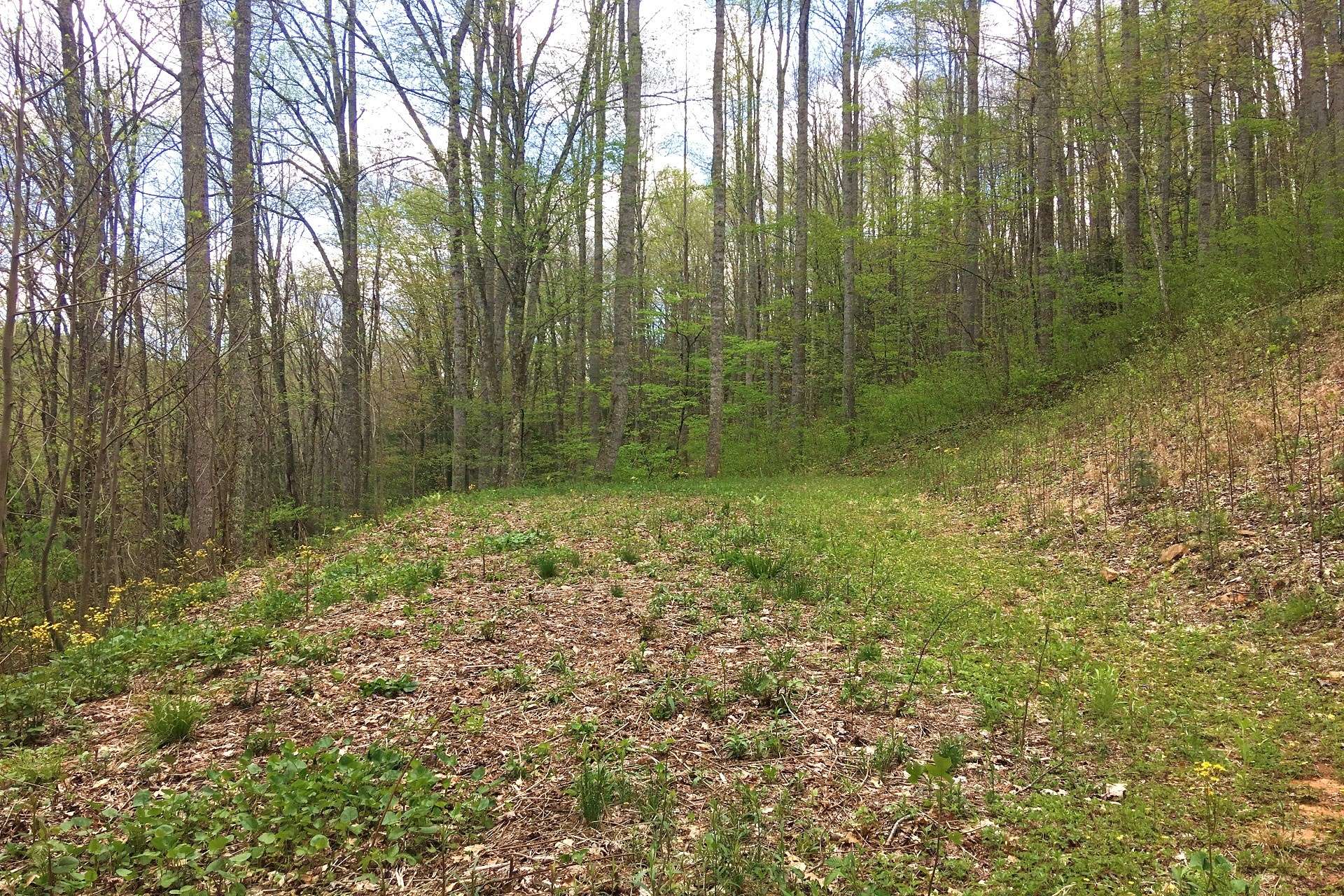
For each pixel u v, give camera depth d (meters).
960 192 18.75
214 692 4.98
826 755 4.01
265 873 3.08
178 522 14.07
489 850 3.25
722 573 7.55
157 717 4.32
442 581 7.57
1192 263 15.43
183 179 10.84
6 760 4.11
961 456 13.55
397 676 5.13
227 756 4.12
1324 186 13.30
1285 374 9.54
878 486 12.85
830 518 10.14
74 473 10.92
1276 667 4.78
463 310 18.48
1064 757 3.94
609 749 4.07
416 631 6.03
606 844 3.27
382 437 32.72
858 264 22.61
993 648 5.53
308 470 28.75
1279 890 2.83
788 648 5.41
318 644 5.70
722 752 4.07
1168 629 5.62
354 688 4.96
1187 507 7.58
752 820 3.39
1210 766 3.22
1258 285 13.02
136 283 8.57
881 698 4.64
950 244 19.94
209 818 3.38
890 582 7.09
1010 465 11.42
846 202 20.97
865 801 3.56
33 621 8.54
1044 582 7.01
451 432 30.64
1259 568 6.01
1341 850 3.04
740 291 30.30
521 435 18.30
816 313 25.47
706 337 29.12
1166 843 3.16
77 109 8.21
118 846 3.12
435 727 4.31
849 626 5.98
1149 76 14.58
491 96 16.02
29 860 3.10
